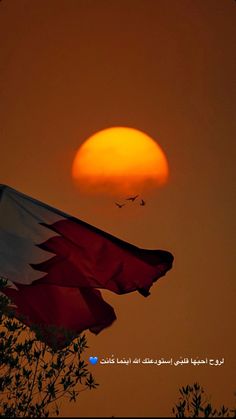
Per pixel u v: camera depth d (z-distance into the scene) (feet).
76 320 142.51
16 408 90.63
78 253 151.12
